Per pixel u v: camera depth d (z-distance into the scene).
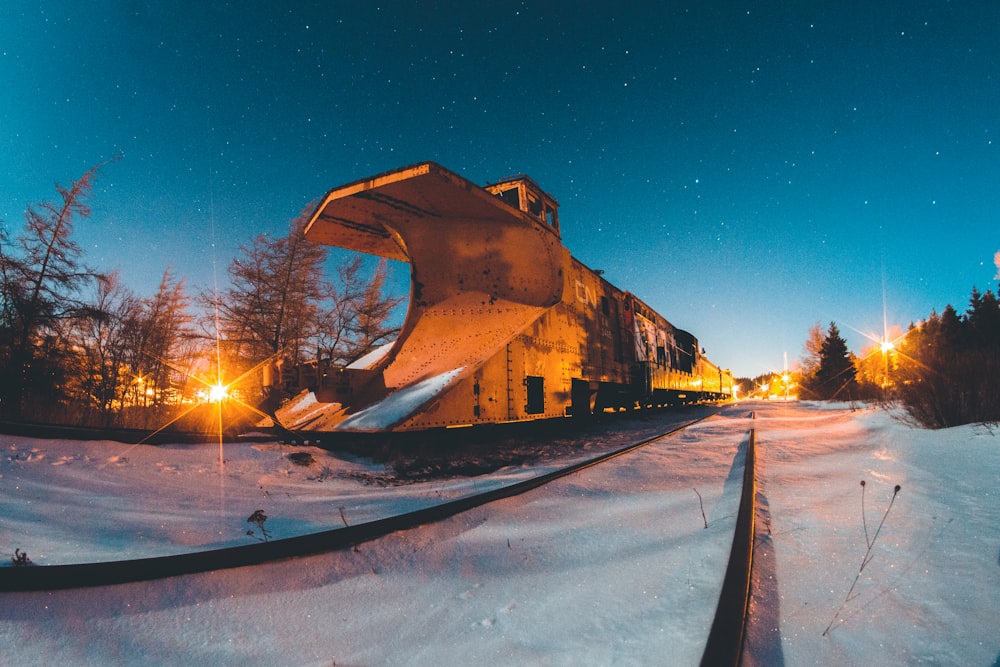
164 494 5.15
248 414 11.59
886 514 4.02
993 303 34.28
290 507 5.23
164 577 2.94
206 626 2.55
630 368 18.58
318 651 2.35
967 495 4.39
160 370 21.39
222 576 3.06
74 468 5.45
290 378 9.67
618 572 3.20
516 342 10.84
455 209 11.35
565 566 3.42
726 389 52.19
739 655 2.01
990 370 8.73
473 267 11.83
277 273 21.42
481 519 4.64
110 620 2.49
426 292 11.84
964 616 2.38
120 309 20.06
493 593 3.02
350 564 3.44
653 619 2.49
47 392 14.34
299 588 3.05
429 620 2.68
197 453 7.00
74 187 15.77
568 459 9.28
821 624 2.39
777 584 2.87
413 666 2.19
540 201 13.57
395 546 3.82
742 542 3.25
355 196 10.59
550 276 12.34
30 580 2.61
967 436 7.16
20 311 14.73
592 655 2.17
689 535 3.86
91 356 17.81
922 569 2.93
